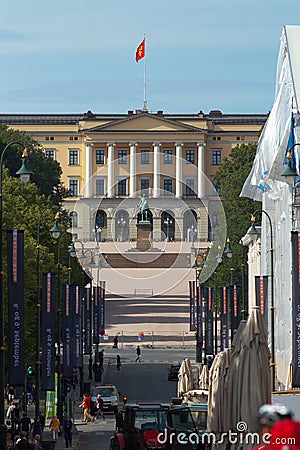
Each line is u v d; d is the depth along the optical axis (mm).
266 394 77750
